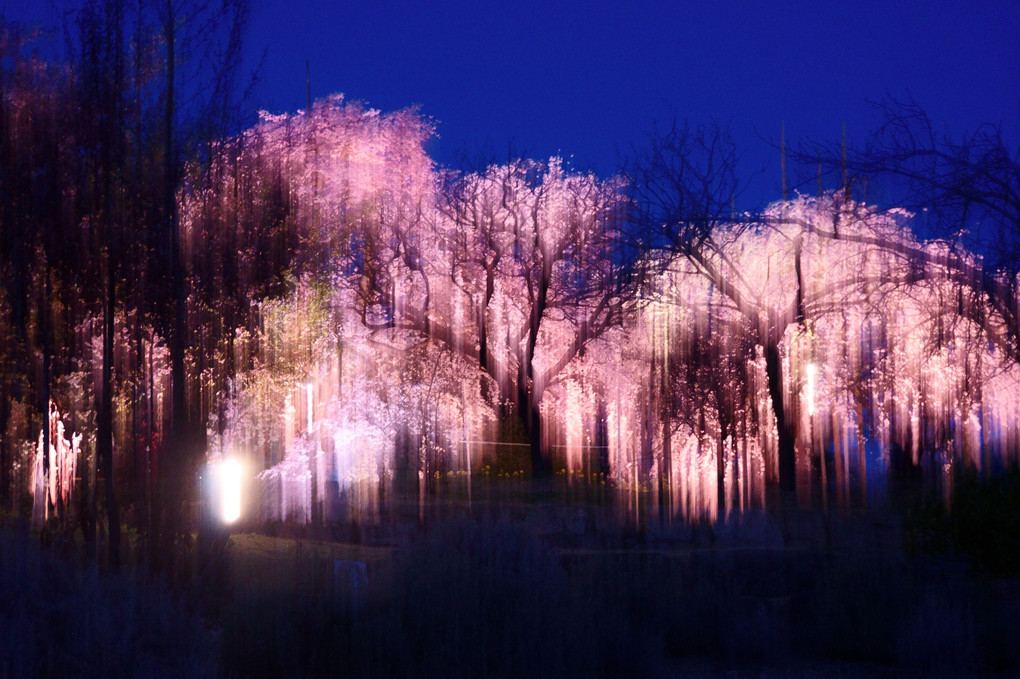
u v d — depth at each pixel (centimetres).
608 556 922
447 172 2531
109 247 898
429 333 2500
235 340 1086
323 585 656
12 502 948
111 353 891
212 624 697
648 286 1747
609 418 2447
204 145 970
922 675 688
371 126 2300
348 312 2233
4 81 885
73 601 538
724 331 1916
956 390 1357
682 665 732
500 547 716
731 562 980
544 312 2544
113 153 902
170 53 937
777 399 1736
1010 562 921
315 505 1508
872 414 1772
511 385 2583
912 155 1091
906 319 1496
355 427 2150
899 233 1245
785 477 1708
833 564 889
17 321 914
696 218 1570
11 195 892
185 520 889
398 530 1187
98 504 929
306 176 1767
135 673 496
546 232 2448
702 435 2002
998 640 719
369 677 574
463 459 2509
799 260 1630
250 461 1174
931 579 884
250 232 1109
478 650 590
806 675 701
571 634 622
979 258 1087
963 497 976
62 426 952
